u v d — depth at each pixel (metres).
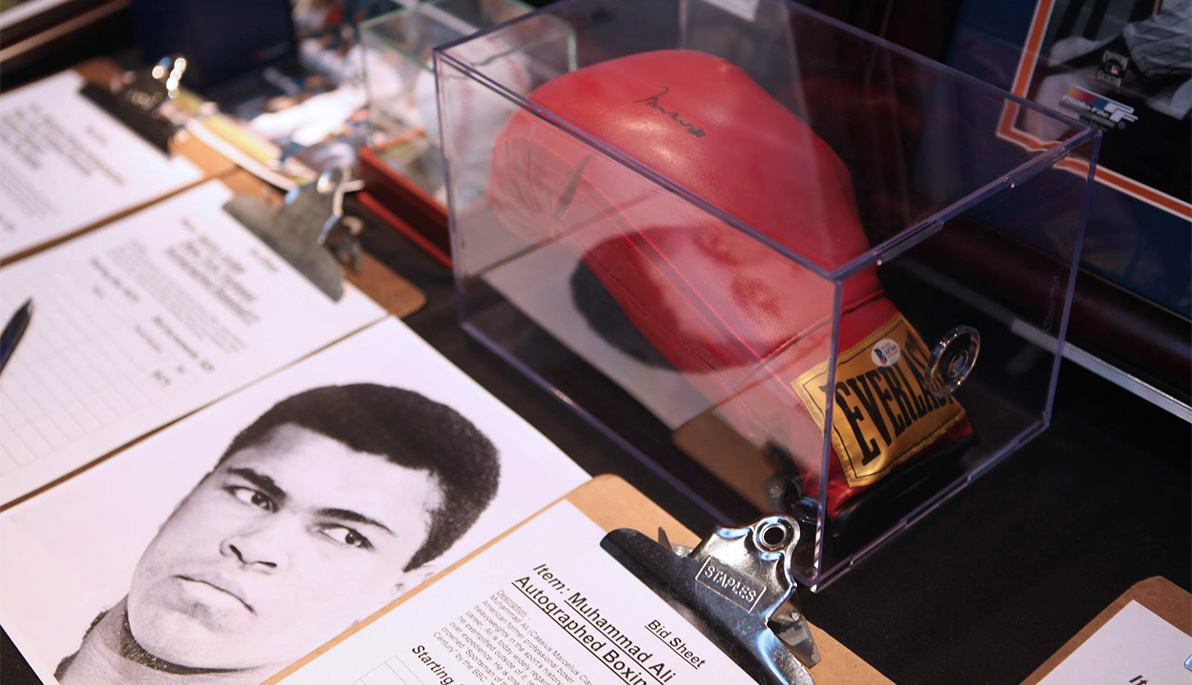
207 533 0.52
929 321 0.49
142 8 0.82
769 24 0.60
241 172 0.76
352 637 0.47
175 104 0.80
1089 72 0.53
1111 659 0.46
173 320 0.65
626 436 0.57
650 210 0.49
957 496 0.55
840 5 0.62
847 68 0.57
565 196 0.53
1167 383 0.55
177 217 0.72
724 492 0.53
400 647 0.46
